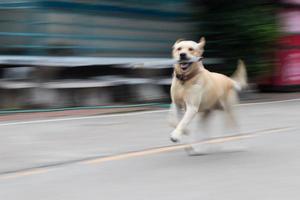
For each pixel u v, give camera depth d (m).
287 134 9.60
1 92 12.76
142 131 9.84
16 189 5.97
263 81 17.88
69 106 13.50
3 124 10.41
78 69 14.23
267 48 16.61
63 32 13.94
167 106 14.03
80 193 5.84
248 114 12.34
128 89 14.87
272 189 6.06
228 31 16.22
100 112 12.60
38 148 8.18
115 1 14.98
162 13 16.25
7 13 13.48
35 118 11.39
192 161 7.44
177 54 7.37
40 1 13.34
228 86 8.18
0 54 13.35
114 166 7.09
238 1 16.09
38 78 13.28
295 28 18.23
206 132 8.42
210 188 6.08
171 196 5.77
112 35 15.05
